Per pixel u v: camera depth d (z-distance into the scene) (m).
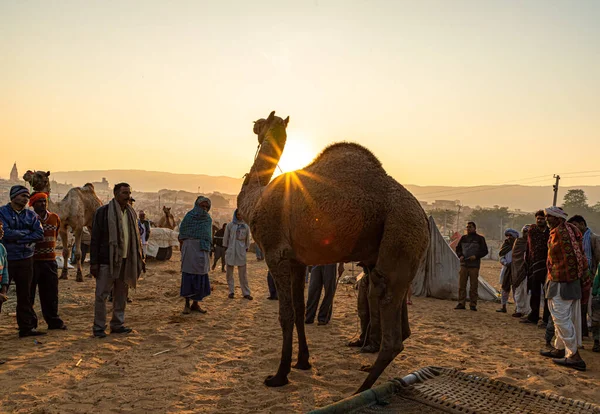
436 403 4.14
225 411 4.93
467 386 4.54
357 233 4.91
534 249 10.00
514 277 11.06
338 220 4.91
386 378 6.06
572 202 118.12
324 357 6.92
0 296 6.53
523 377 6.39
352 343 7.58
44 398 5.16
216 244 18.09
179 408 4.99
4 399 5.12
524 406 4.16
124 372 6.06
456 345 7.98
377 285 4.81
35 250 7.98
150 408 4.97
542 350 7.67
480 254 11.79
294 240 5.40
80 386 5.55
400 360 6.88
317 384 5.77
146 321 8.96
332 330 8.74
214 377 5.96
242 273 12.02
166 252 21.45
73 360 6.48
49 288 8.12
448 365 6.77
